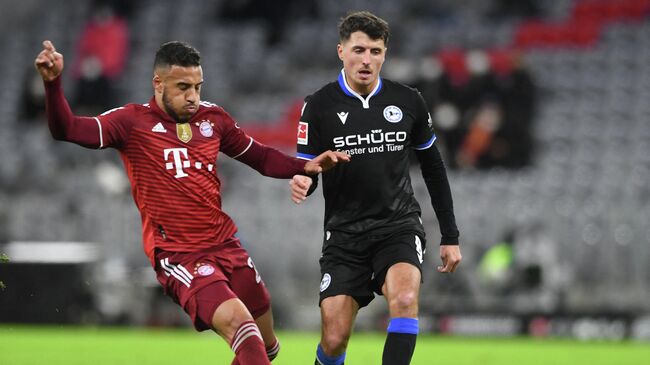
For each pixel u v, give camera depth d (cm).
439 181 2056
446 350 3844
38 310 4750
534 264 4778
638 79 6844
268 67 7406
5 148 6725
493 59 6362
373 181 1948
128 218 5412
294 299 5119
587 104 6631
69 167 6444
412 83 6222
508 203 5288
